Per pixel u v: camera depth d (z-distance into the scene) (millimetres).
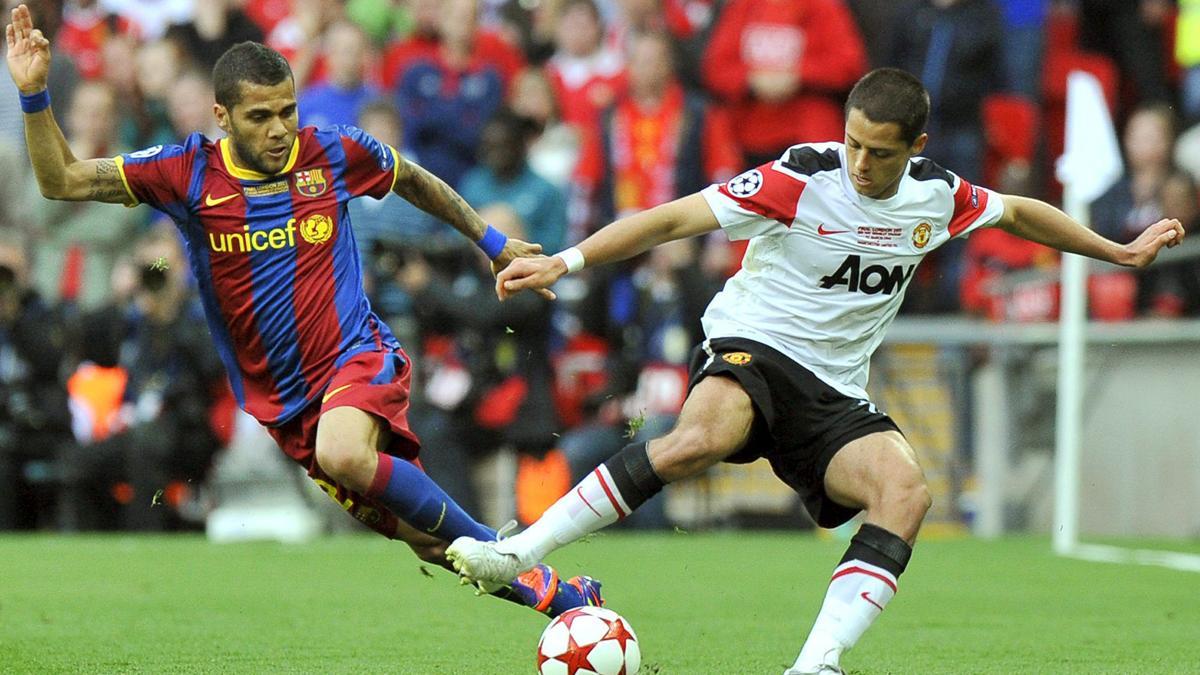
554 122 47219
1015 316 43281
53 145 17516
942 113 46750
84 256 45250
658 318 40625
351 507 18672
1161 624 24094
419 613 24797
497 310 39375
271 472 40031
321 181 18734
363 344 18719
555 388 40031
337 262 18797
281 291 18562
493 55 48188
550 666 16469
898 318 44312
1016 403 42500
